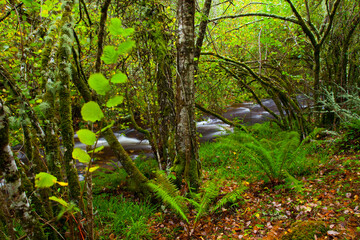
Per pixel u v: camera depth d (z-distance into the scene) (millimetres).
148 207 3535
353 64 6176
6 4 2549
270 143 5078
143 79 4676
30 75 2787
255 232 2637
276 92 6816
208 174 4715
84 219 1981
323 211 2650
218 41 7152
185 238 2840
